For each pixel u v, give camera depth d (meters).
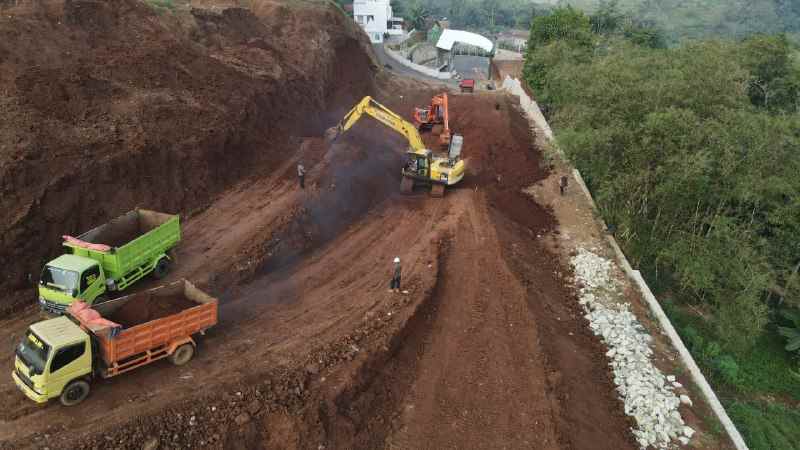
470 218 24.83
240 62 32.38
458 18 119.88
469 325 17.89
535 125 40.66
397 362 16.08
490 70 68.69
